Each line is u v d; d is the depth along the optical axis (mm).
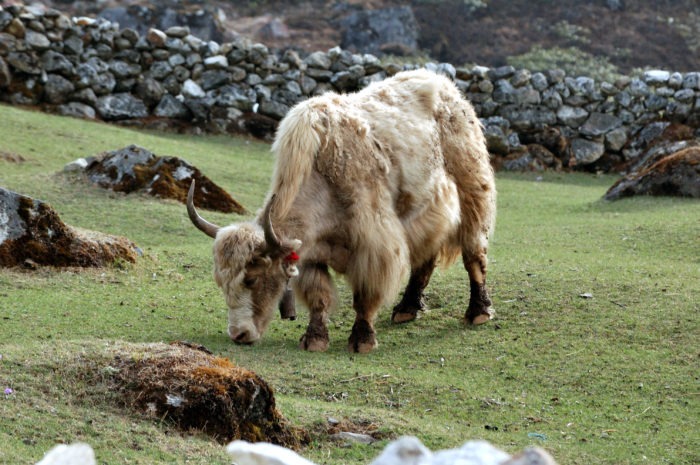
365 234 11320
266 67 31750
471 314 12695
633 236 17781
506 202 24375
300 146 10906
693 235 17234
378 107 12023
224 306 12945
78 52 30062
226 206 19734
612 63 59469
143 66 30969
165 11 58656
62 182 19750
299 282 11508
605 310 12555
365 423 8469
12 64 29062
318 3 65625
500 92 31688
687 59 60781
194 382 7676
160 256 15352
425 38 60750
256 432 7711
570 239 18078
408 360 11180
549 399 9938
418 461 3201
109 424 7262
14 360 8055
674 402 9805
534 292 13508
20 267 13461
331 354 11273
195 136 30516
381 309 13508
